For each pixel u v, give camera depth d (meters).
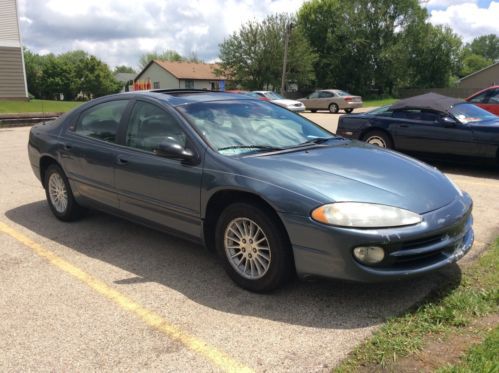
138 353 2.93
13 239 5.03
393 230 3.13
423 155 8.68
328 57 60.03
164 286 3.85
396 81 63.25
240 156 3.82
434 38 68.38
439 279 3.73
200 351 2.93
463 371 2.51
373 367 2.67
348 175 3.54
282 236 3.41
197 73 64.19
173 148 3.88
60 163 5.30
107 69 84.00
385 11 58.91
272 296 3.60
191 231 4.04
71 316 3.39
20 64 25.80
